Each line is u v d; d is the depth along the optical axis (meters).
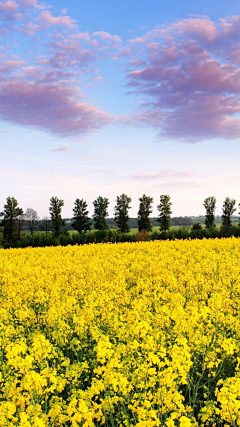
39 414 5.25
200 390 7.05
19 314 10.05
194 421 5.51
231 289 13.06
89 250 31.73
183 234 65.94
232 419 4.77
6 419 4.85
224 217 82.75
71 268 18.61
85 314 9.46
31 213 90.19
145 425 4.68
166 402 5.27
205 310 7.99
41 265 21.38
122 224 82.44
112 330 8.84
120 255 26.72
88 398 5.73
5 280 15.63
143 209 82.06
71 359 8.45
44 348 6.48
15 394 5.75
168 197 80.50
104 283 14.10
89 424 5.09
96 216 84.88
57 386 6.23
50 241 63.31
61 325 8.73
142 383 5.67
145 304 10.63
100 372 5.89
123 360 6.53
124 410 5.67
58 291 13.35
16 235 81.69
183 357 5.73
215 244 32.88
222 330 8.34
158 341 7.53
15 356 6.02
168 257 22.52
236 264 19.50
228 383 5.34
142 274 17.45
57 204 82.44
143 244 36.22
